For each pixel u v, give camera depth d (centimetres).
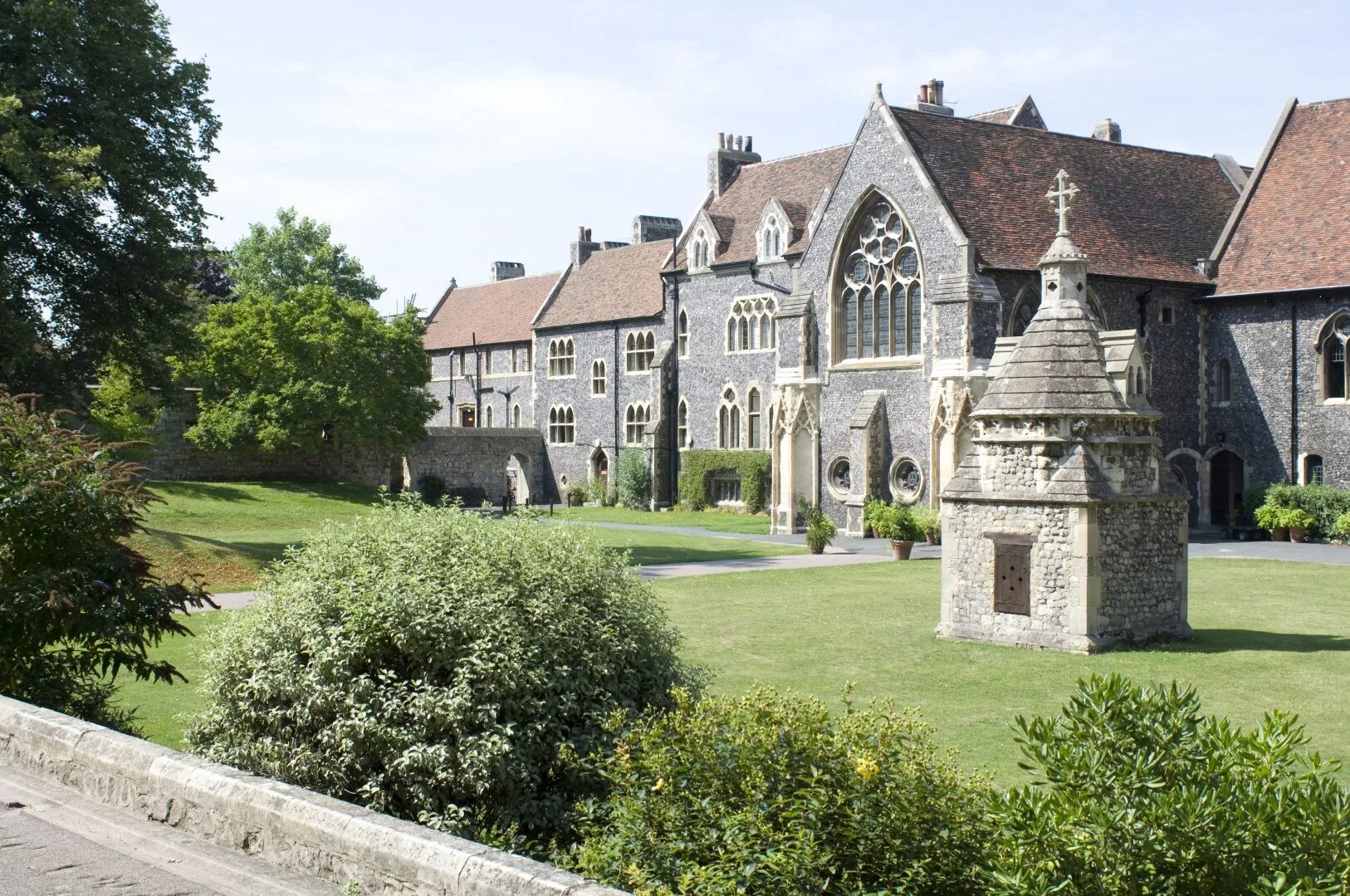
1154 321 4038
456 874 614
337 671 1029
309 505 4528
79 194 2748
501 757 995
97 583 1175
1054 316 2000
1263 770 696
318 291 5212
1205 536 3966
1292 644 1941
